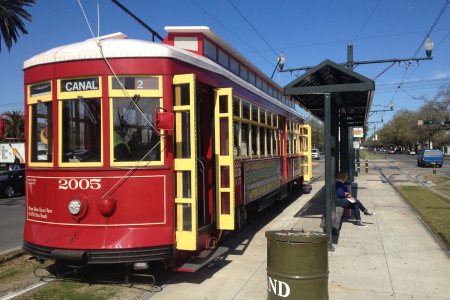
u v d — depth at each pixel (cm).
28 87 641
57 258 562
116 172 574
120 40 607
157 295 568
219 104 694
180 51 618
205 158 702
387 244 852
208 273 666
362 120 1582
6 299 556
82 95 586
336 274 660
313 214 1254
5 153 3797
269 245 478
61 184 589
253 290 589
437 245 841
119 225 570
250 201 901
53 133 598
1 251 880
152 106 584
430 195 1697
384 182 2370
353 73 800
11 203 1906
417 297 563
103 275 648
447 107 8056
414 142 11469
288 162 1402
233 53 924
